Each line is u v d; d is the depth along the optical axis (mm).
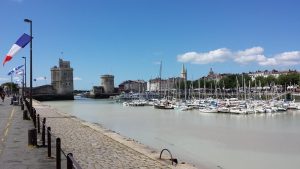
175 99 190625
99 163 24375
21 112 64750
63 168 20031
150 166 23891
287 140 54969
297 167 36562
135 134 61688
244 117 102312
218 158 40062
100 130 45375
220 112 118625
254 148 47125
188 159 38844
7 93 181625
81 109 156250
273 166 36875
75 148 30375
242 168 35594
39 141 29516
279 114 113375
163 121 90000
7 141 29344
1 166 20344
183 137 57656
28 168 19906
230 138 56875
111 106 181875
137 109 149750
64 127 49062
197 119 95625
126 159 25953
